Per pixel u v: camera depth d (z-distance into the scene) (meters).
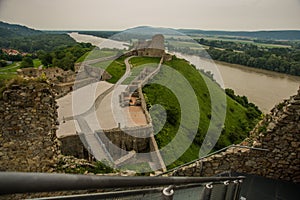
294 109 6.00
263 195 5.64
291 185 6.07
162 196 2.23
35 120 5.76
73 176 1.21
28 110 5.71
